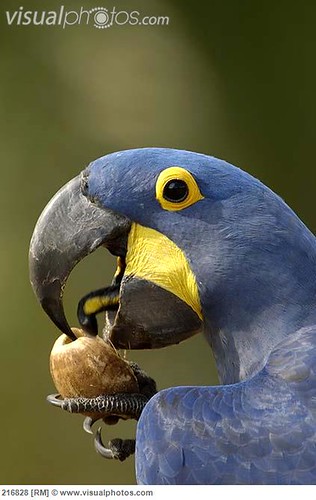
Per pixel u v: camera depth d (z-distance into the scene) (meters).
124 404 4.24
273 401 4.18
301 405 4.18
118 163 4.25
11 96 5.50
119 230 4.25
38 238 4.26
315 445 4.16
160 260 4.25
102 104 5.50
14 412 5.11
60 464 5.03
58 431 5.08
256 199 4.24
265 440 4.17
